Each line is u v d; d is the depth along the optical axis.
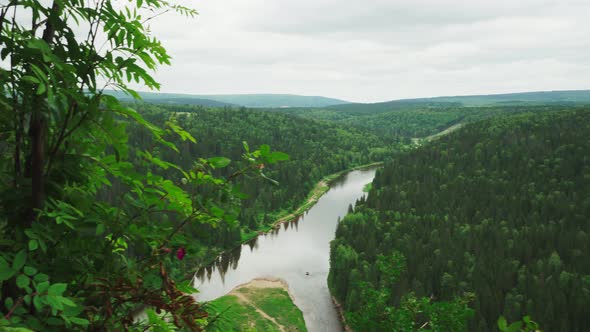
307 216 134.38
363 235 98.56
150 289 3.17
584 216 120.75
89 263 3.24
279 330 60.12
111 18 3.21
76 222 3.21
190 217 3.51
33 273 2.52
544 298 68.88
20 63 2.98
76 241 3.21
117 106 3.02
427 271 80.88
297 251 99.12
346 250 86.06
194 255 3.57
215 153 186.00
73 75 3.02
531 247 95.81
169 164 3.46
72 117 3.10
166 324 3.11
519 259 93.81
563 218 121.06
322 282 80.38
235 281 78.62
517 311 65.69
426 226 110.88
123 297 3.05
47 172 3.19
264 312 64.44
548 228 107.50
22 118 3.06
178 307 3.03
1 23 2.91
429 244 96.62
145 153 3.43
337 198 161.62
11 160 3.41
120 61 3.31
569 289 76.00
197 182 3.52
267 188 138.62
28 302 2.34
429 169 180.88
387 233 102.88
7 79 2.94
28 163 3.30
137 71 3.34
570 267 88.06
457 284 76.44
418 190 149.50
